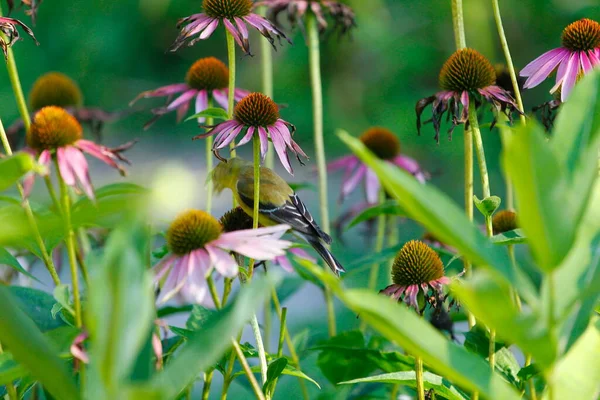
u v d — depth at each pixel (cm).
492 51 404
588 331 164
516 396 160
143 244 155
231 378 181
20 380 180
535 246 154
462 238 158
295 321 245
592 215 163
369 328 215
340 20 222
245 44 192
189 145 441
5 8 308
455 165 422
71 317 180
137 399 141
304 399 201
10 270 202
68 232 176
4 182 165
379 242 219
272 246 171
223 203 346
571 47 191
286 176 319
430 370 187
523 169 146
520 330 156
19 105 189
